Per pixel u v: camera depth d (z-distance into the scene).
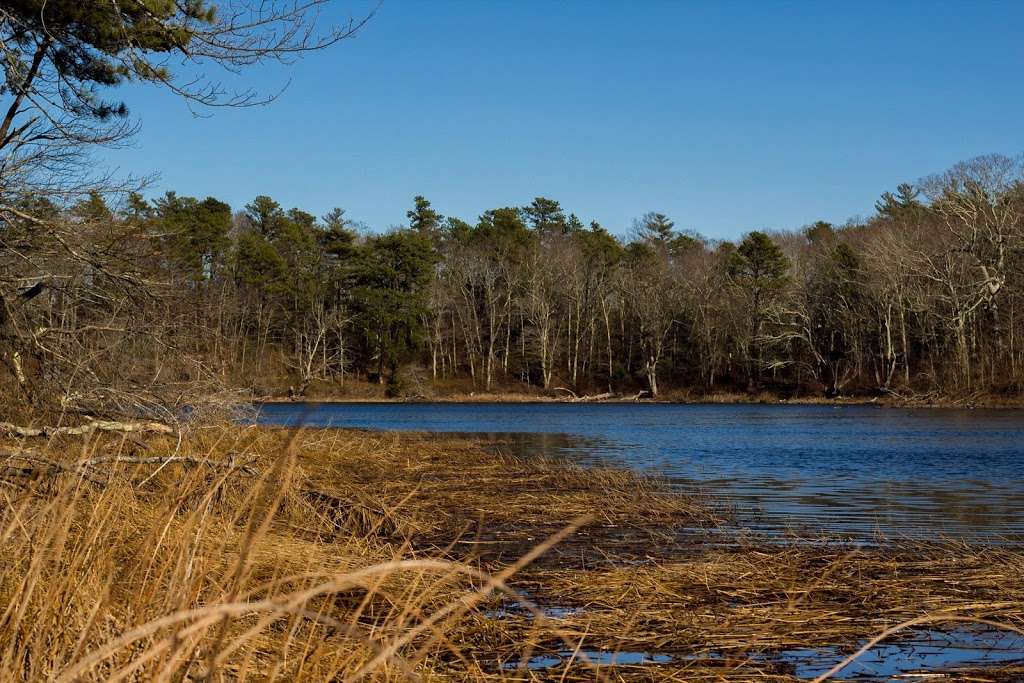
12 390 11.38
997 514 12.37
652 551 9.48
